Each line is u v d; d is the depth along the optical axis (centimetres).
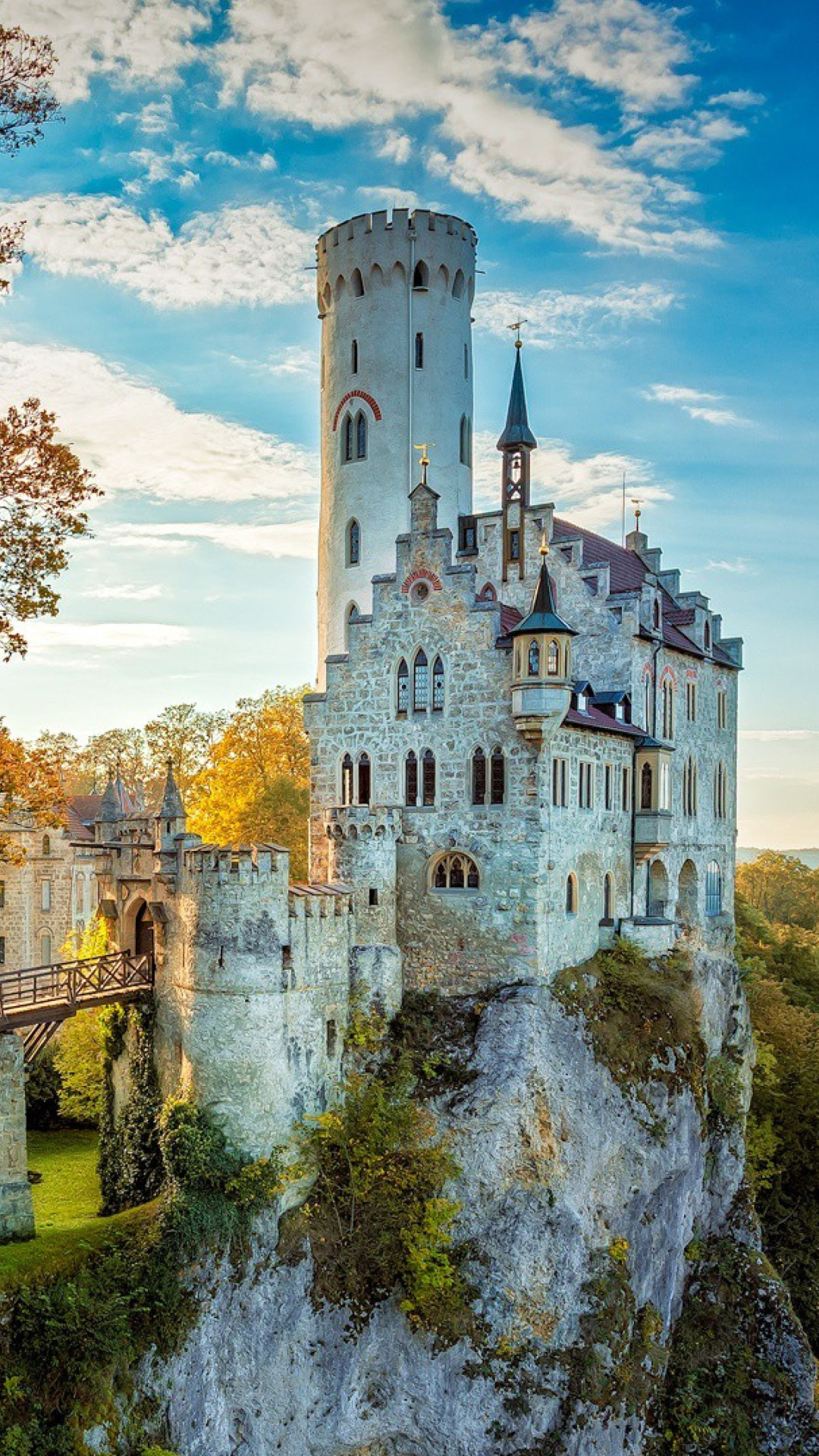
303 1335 3841
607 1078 4550
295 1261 3909
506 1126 4141
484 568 5641
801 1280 5947
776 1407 4734
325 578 6228
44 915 7831
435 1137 4197
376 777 5034
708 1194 5316
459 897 4734
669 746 5534
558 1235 4053
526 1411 3775
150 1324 3559
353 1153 4109
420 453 5884
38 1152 5538
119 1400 3428
